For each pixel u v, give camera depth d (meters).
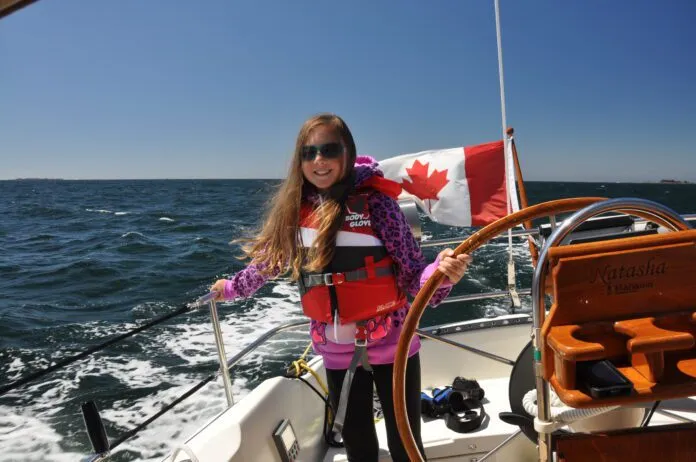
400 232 1.61
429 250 10.31
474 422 2.16
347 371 1.63
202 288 11.30
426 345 2.73
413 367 1.69
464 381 2.40
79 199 59.25
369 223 1.61
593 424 1.54
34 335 7.97
